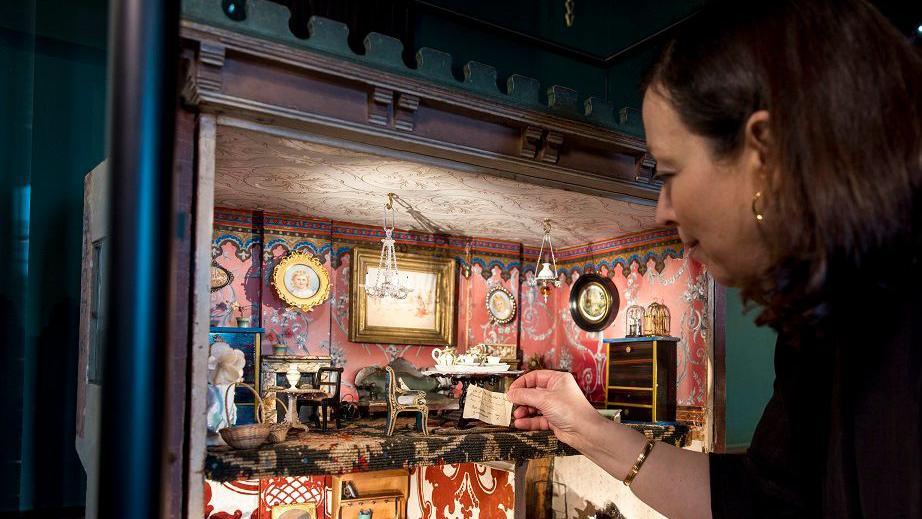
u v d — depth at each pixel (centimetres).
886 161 49
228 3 218
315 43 161
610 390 306
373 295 288
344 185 230
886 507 56
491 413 229
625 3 352
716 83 58
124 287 26
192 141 159
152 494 26
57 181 271
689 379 282
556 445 225
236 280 286
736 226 63
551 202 249
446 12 344
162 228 27
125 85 27
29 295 263
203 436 156
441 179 215
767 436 89
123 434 26
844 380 61
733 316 306
